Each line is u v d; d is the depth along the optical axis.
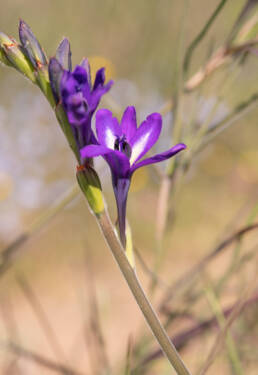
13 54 0.42
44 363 0.66
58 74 0.41
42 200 1.62
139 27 1.43
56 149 1.71
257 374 0.59
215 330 0.57
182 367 0.41
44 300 1.36
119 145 0.43
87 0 1.55
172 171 0.57
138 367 0.56
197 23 1.16
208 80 0.57
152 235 1.60
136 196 1.64
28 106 1.74
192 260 1.41
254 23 0.56
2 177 1.58
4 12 1.69
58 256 1.49
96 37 1.55
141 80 1.53
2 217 1.54
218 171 1.66
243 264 0.56
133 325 1.10
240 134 1.56
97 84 0.41
